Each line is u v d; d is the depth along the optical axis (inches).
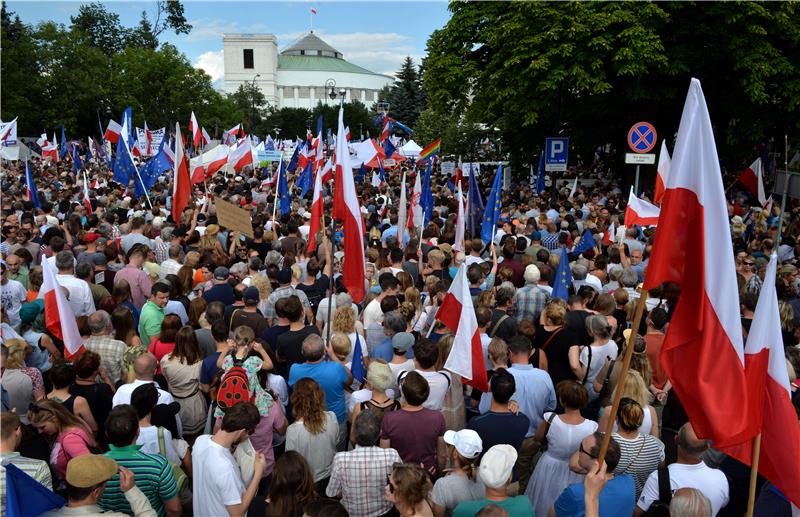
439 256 349.1
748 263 385.7
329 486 175.2
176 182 492.4
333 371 221.6
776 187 442.3
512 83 908.6
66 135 1963.6
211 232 421.4
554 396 221.6
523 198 859.4
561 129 1118.4
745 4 782.5
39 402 181.6
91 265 315.3
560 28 821.2
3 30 1875.0
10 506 129.4
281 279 306.0
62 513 136.5
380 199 726.5
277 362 254.7
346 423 240.2
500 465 153.2
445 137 1553.9
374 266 375.6
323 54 7593.5
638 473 178.2
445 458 195.8
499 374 194.5
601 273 366.6
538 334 258.8
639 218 483.2
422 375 209.3
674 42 886.4
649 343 263.7
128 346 248.5
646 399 203.9
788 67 804.6
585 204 770.2
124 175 665.6
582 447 164.9
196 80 2127.2
